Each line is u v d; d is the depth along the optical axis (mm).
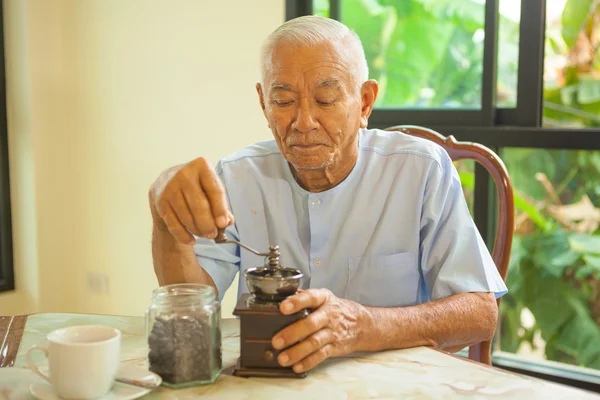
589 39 2248
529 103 2268
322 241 1522
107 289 3305
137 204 3137
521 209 2391
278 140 1380
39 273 3303
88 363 910
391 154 1540
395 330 1173
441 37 2467
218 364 1030
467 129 2324
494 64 2305
